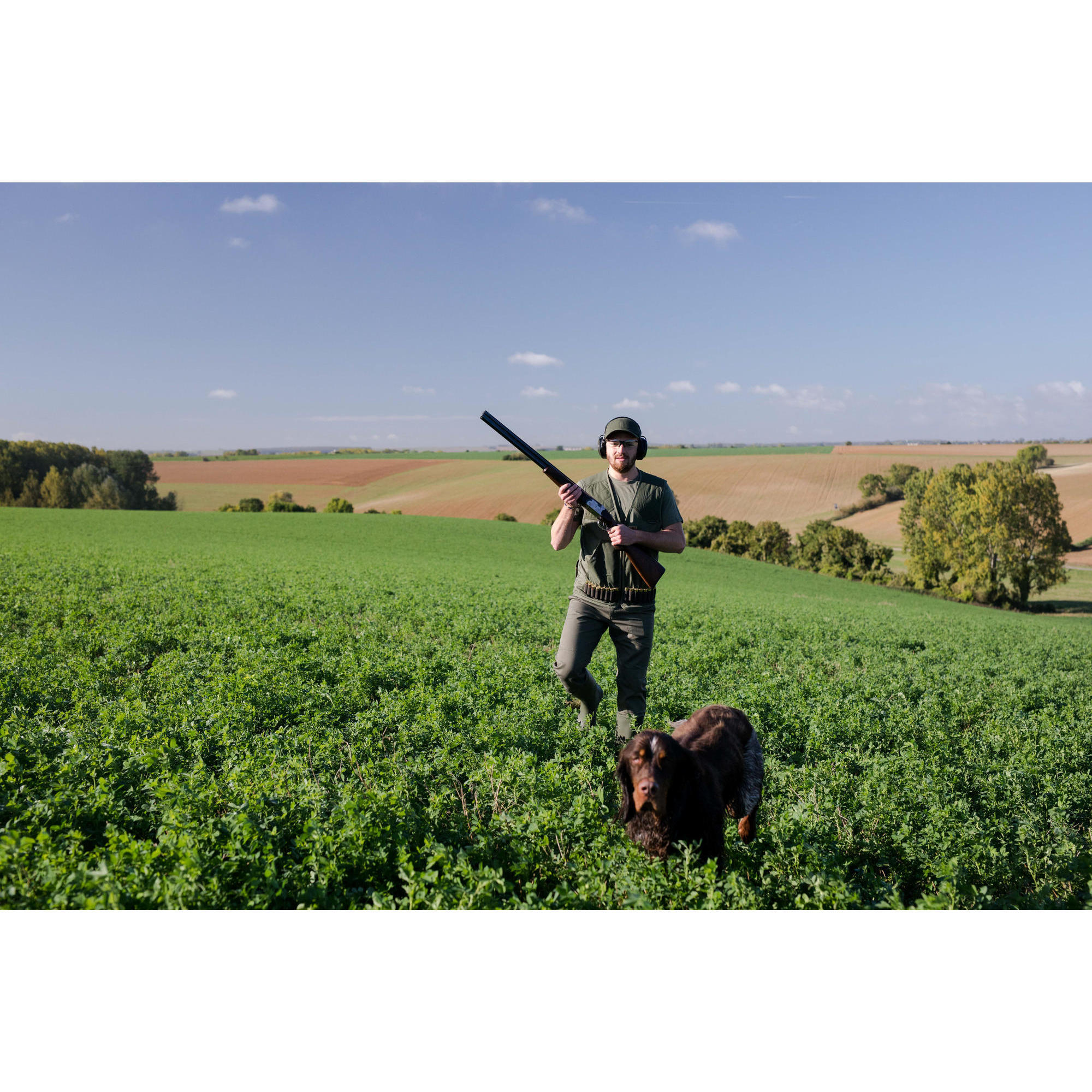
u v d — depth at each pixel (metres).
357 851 4.40
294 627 12.80
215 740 6.66
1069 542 59.53
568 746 6.91
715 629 16.30
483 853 4.64
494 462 113.38
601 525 6.55
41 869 3.91
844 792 6.14
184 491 109.00
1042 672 13.91
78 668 8.92
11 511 66.12
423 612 16.44
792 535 81.31
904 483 89.31
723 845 4.64
